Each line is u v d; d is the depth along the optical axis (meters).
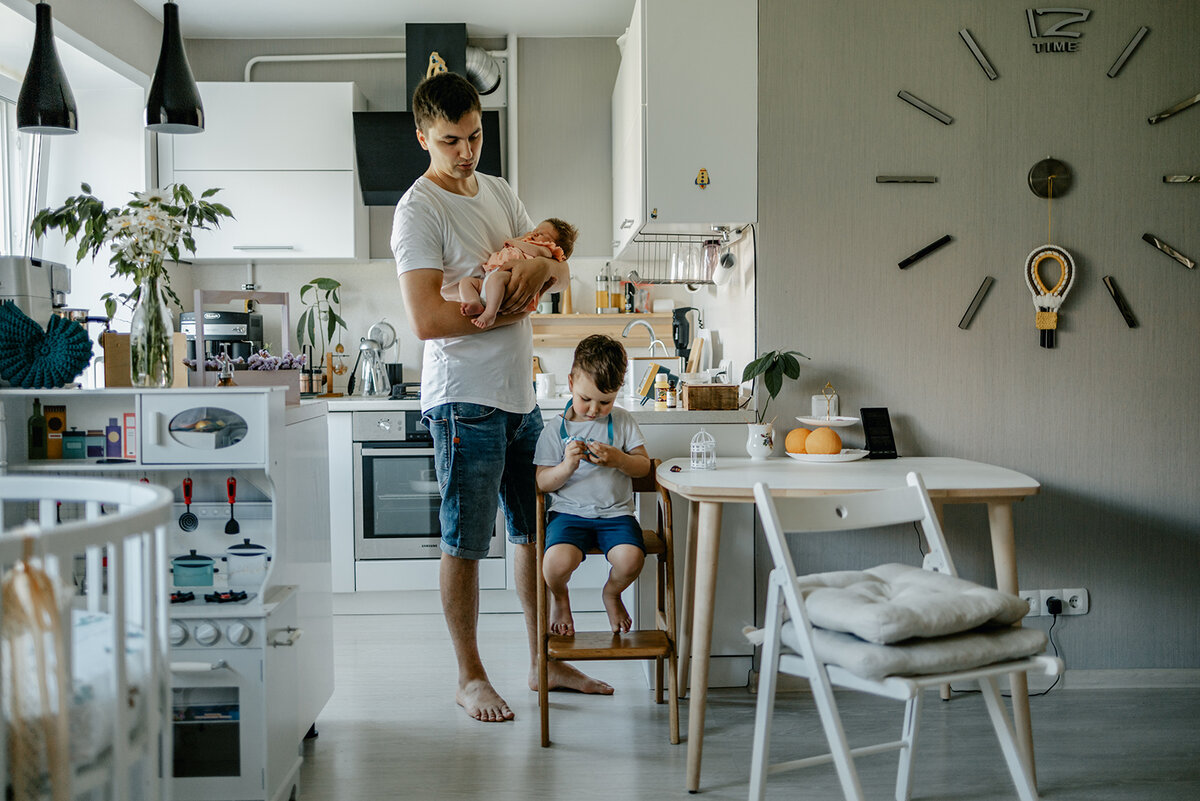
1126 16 2.90
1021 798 1.86
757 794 1.86
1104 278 2.93
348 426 3.92
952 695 2.87
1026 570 2.96
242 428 2.07
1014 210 2.93
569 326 4.55
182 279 4.45
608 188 4.59
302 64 4.55
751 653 2.90
